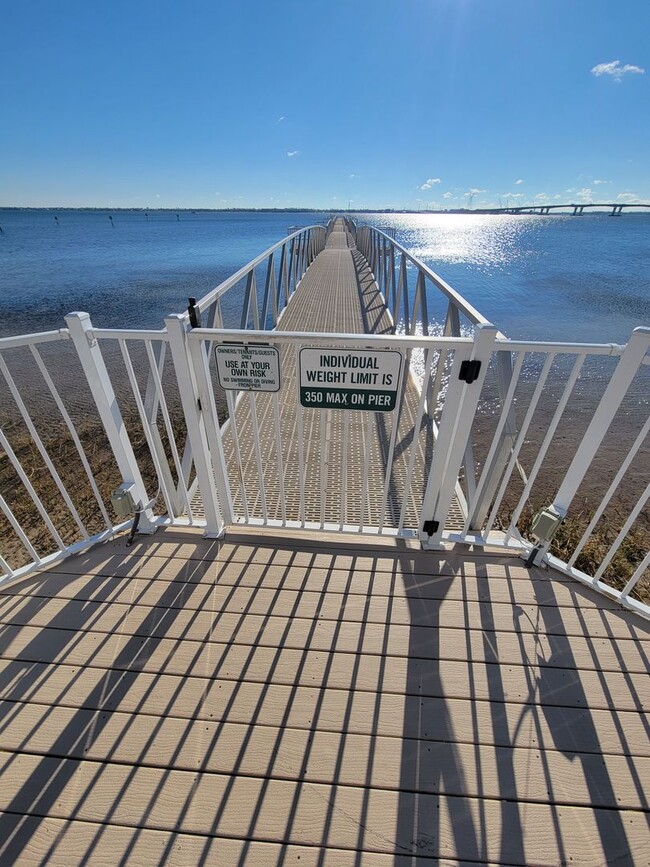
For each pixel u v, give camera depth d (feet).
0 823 3.87
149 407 6.67
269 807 3.95
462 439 5.74
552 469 14.28
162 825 3.85
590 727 4.59
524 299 42.34
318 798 4.02
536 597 5.95
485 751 4.38
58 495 11.55
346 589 6.02
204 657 5.18
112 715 4.64
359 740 4.44
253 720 4.59
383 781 4.14
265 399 12.32
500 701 4.80
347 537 6.84
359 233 50.65
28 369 22.93
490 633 5.49
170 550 6.64
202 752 4.33
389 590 6.01
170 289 44.57
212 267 61.00
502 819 3.93
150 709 4.68
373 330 19.53
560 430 17.25
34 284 47.57
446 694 4.84
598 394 20.67
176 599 5.89
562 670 5.11
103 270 58.39
